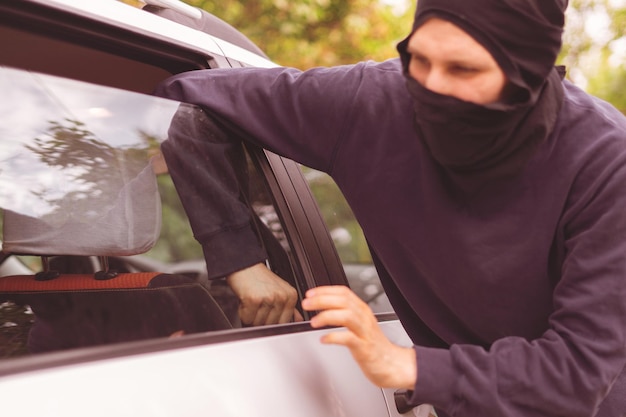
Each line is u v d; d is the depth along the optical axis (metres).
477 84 1.23
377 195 1.54
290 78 1.65
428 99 1.26
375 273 2.04
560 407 1.27
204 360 1.23
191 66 1.77
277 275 1.61
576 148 1.34
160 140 1.56
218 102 1.66
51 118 1.44
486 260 1.41
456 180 1.38
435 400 1.26
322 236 1.83
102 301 1.50
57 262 1.58
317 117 1.60
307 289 1.68
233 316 1.51
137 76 1.86
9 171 1.47
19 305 1.57
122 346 1.14
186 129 1.61
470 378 1.25
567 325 1.30
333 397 1.47
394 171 1.51
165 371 1.15
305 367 1.45
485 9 1.18
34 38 1.55
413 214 1.49
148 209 1.54
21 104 1.41
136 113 1.54
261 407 1.26
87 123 1.47
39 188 1.50
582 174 1.33
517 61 1.22
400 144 1.51
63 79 1.44
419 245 1.50
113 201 1.54
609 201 1.29
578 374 1.26
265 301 1.57
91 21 1.47
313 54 6.54
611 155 1.32
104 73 1.83
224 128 1.69
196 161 1.60
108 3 1.56
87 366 1.06
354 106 1.56
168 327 1.43
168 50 1.68
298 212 1.78
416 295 1.60
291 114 1.62
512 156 1.32
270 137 1.65
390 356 1.25
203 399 1.17
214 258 1.54
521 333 1.49
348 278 1.88
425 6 1.23
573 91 1.44
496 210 1.38
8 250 1.55
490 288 1.43
